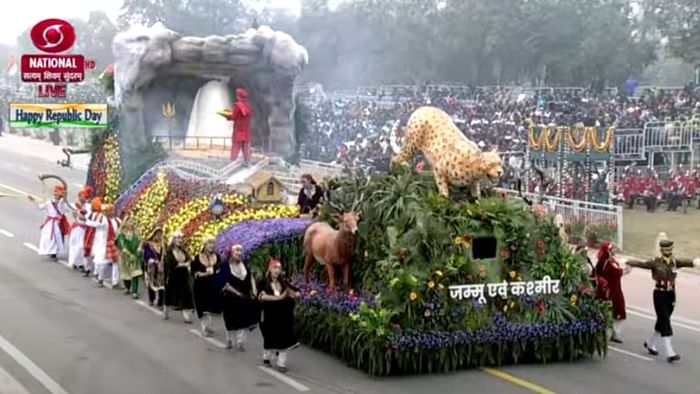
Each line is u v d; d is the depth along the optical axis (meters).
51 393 12.66
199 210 19.22
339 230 15.05
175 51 25.05
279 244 16.61
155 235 18.42
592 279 15.24
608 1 58.28
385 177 15.54
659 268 14.98
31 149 55.84
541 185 28.03
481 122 41.72
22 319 16.92
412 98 50.97
